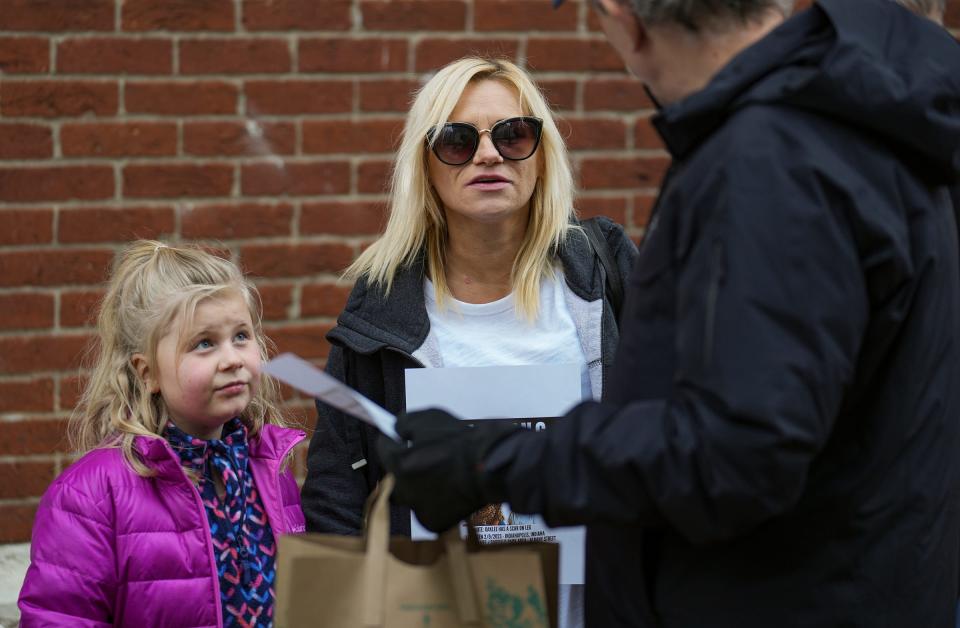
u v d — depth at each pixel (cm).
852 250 233
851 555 252
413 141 387
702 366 230
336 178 625
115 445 364
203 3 604
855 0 253
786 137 236
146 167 607
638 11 257
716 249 231
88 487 354
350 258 630
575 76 645
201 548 357
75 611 345
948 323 259
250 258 621
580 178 650
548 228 388
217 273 379
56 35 593
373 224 631
